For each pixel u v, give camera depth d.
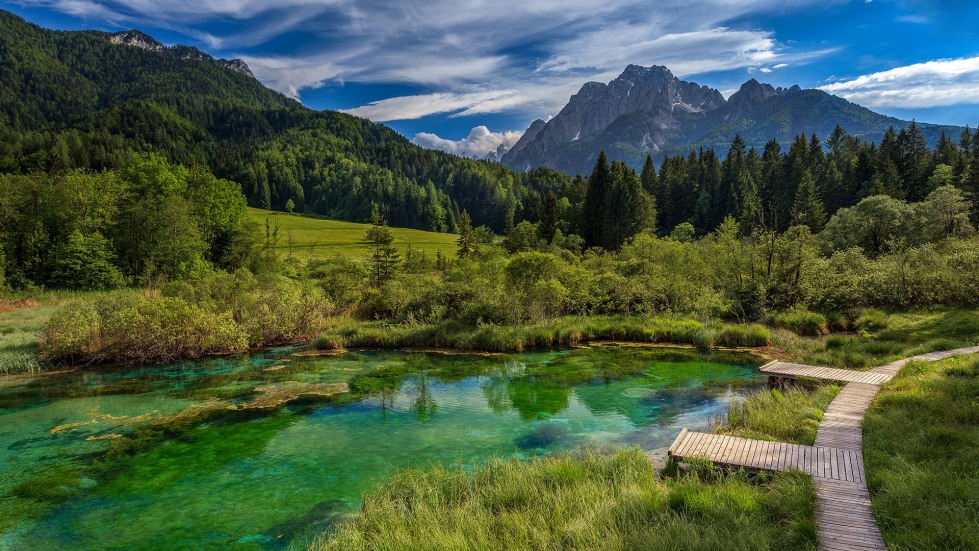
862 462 8.74
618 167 96.31
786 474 8.12
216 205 61.28
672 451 9.43
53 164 72.50
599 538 6.54
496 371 20.28
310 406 15.81
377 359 22.88
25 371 20.73
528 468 9.45
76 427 13.95
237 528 8.52
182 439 12.98
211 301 27.08
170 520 8.84
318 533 8.29
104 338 22.52
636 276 33.75
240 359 23.17
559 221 96.81
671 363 20.89
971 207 58.78
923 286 27.19
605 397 16.20
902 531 6.19
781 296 29.94
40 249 47.56
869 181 77.69
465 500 8.55
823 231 59.44
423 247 102.56
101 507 9.37
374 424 14.02
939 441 9.02
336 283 36.19
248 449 12.23
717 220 90.12
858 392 13.56
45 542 8.21
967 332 20.83
